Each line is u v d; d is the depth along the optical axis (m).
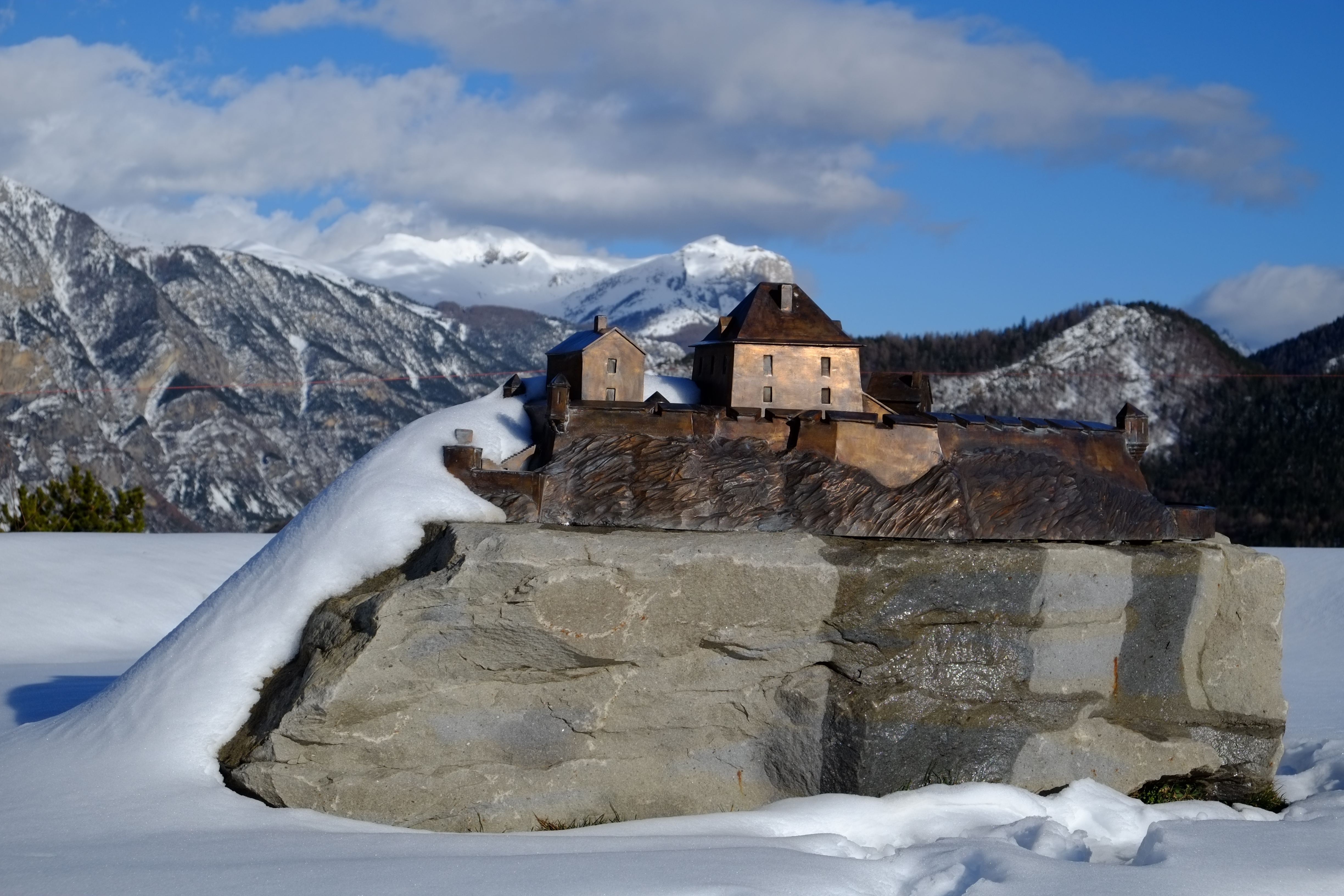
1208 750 10.43
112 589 24.73
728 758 9.56
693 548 9.30
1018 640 9.81
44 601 23.31
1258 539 76.25
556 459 10.42
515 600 8.92
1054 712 9.91
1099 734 10.08
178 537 30.08
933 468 10.68
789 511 10.24
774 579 9.33
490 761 9.03
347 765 8.73
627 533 9.53
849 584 9.45
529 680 9.16
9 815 8.11
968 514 10.46
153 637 22.86
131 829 7.88
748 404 11.26
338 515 10.03
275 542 10.45
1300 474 84.19
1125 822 9.14
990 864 7.39
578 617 9.03
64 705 13.20
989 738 9.68
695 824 8.71
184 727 9.15
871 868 7.46
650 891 6.55
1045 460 11.12
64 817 8.06
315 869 6.92
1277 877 7.18
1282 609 10.71
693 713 9.43
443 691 8.97
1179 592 10.35
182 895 6.46
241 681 9.40
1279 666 10.69
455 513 10.00
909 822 8.80
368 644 8.73
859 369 11.53
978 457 10.95
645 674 9.30
